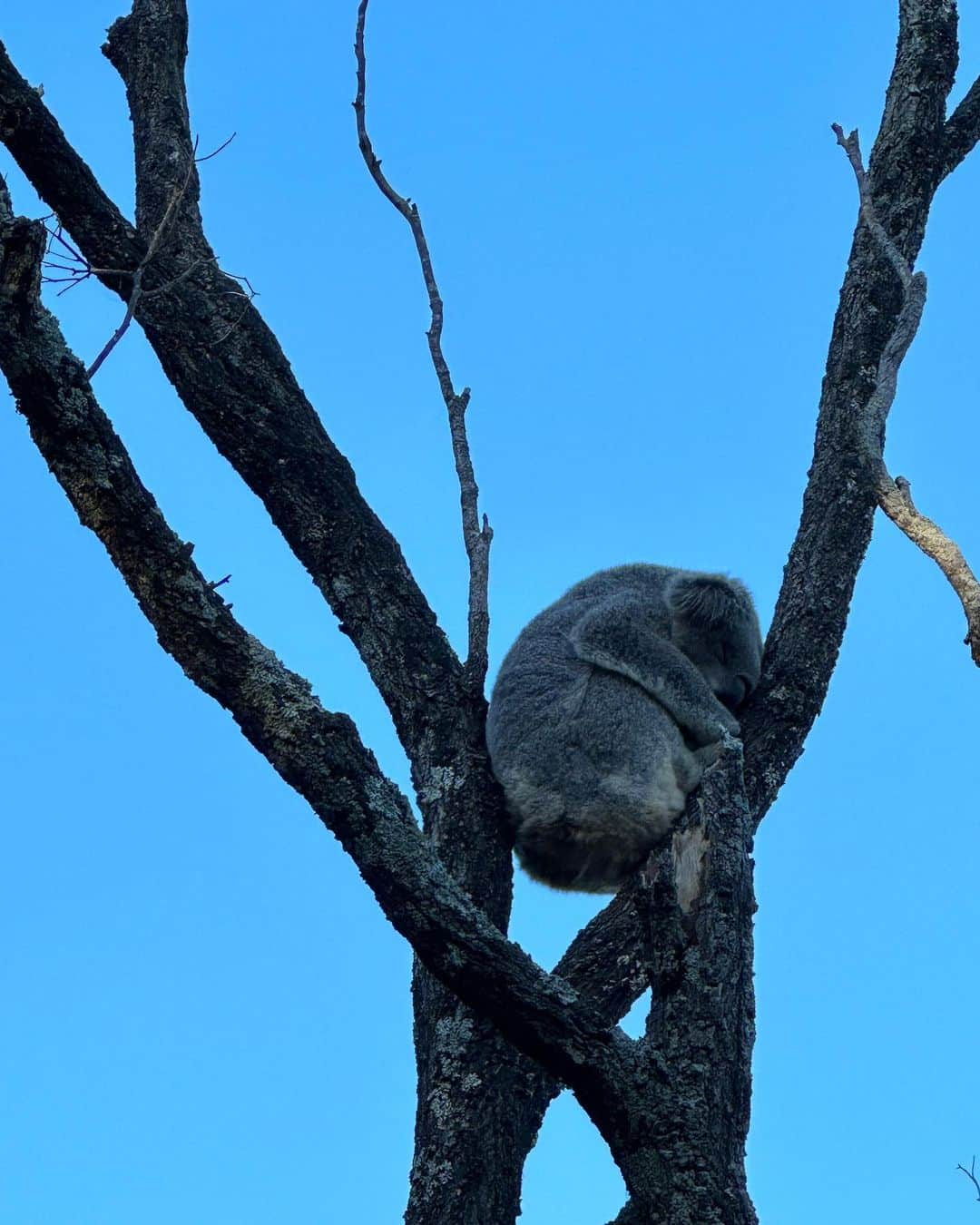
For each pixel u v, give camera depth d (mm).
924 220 23344
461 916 14633
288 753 14789
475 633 19984
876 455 16094
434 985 17906
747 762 19922
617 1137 14375
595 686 23125
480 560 19984
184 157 22406
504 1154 16922
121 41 23703
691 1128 14266
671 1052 14750
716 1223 13898
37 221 14289
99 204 20219
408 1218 16688
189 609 14859
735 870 15445
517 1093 17203
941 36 24156
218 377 20547
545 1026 14422
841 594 20969
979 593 14469
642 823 22469
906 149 23500
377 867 14680
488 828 19438
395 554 20578
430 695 19859
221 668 14859
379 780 14945
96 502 14773
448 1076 17250
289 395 20812
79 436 14680
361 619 20172
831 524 21219
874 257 22766
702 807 15781
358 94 20297
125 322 15555
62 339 14750
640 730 22750
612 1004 18531
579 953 18891
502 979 14461
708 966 15031
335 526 20344
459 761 19656
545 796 22516
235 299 20969
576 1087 14469
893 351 17203
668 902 15164
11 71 19438
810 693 20453
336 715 14984
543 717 22906
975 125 23969
